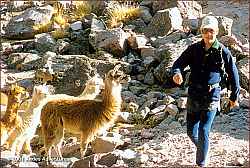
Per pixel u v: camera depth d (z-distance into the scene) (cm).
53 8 1828
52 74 1236
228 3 1700
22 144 859
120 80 778
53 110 810
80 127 800
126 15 1622
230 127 895
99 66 1277
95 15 1688
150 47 1345
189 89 660
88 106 798
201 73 646
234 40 1227
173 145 814
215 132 871
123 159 738
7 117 835
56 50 1491
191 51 649
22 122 849
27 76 1344
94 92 905
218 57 638
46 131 812
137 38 1397
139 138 913
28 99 1023
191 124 667
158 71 1188
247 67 1117
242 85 1091
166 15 1465
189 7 1577
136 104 1074
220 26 1300
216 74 645
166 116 995
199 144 654
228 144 798
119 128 973
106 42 1402
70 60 1312
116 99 780
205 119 652
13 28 1745
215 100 648
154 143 848
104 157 745
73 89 1154
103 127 791
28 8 1905
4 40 1722
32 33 1717
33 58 1455
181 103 1008
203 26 637
